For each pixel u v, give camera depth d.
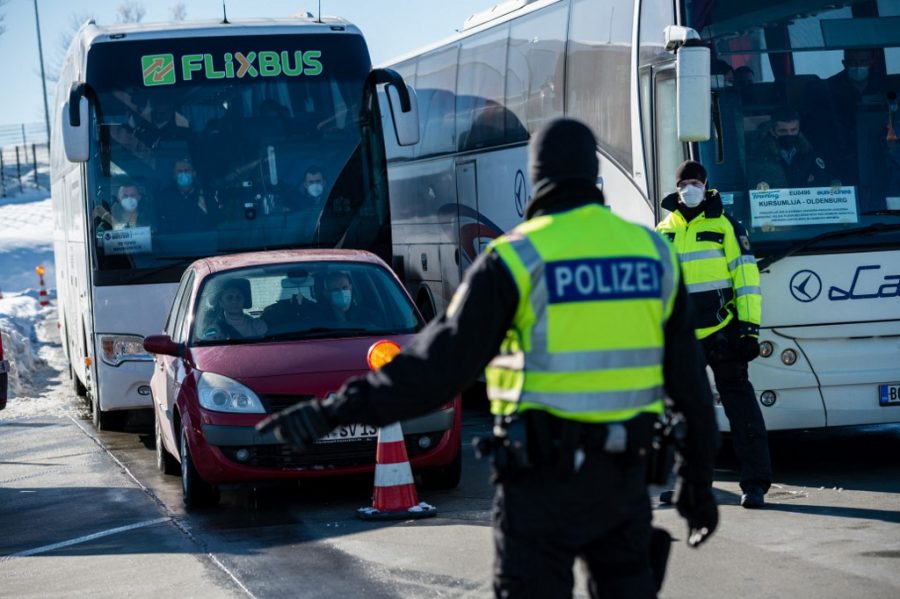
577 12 15.79
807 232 12.59
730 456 13.87
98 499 12.85
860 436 15.09
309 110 17.16
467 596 8.24
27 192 78.31
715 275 11.00
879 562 8.75
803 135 12.72
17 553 10.47
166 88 16.83
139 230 16.53
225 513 11.71
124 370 16.44
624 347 4.78
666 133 13.40
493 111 18.89
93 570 9.62
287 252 13.78
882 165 12.76
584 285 4.77
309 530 10.69
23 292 49.56
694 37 11.81
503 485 4.81
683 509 5.22
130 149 16.64
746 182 12.61
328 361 11.82
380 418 4.69
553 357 4.73
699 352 5.08
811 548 9.24
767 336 12.42
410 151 22.89
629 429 4.75
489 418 18.62
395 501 10.98
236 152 16.86
